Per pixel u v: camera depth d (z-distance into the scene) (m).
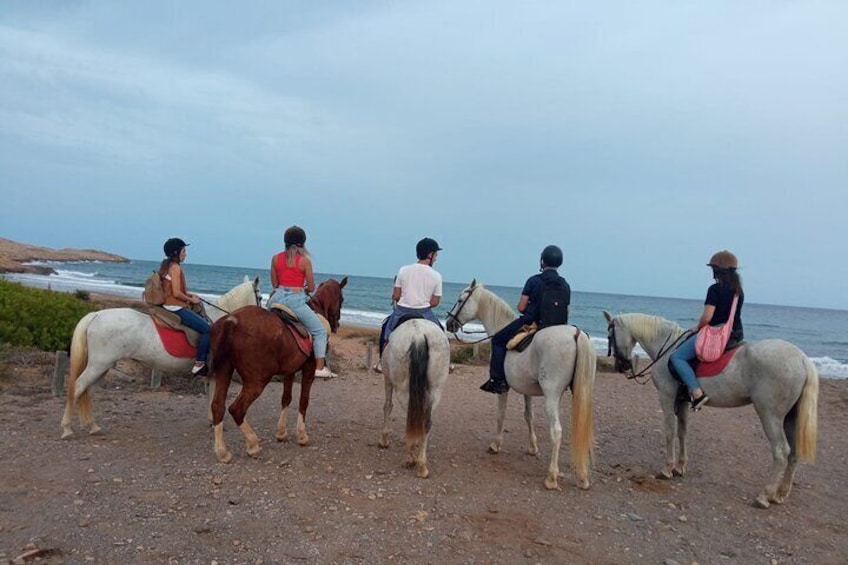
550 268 7.00
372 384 12.69
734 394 6.30
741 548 5.30
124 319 6.78
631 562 4.88
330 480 6.11
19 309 12.26
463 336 24.89
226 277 106.12
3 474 5.70
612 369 16.98
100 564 4.20
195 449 6.92
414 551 4.71
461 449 7.86
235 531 4.81
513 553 4.84
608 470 7.35
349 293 81.50
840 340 51.25
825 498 6.80
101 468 6.02
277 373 6.76
